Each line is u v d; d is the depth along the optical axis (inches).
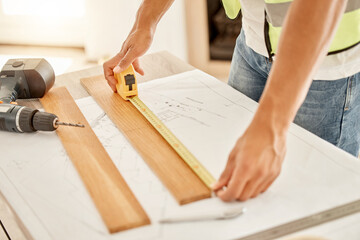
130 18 122.4
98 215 38.1
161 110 51.9
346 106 53.9
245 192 37.5
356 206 37.4
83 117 52.1
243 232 35.6
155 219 37.3
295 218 36.6
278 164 37.6
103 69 59.9
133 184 41.4
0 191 41.9
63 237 36.1
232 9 59.5
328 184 39.8
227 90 55.5
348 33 47.4
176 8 117.6
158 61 64.2
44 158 45.8
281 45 37.4
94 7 122.3
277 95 36.8
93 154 45.4
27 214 38.7
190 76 59.5
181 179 40.9
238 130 47.6
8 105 50.1
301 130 47.3
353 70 50.9
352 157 42.9
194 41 126.0
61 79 62.4
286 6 48.5
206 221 36.7
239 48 60.4
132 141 46.7
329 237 35.0
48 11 134.3
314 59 36.7
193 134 47.1
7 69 55.5
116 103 54.5
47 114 48.8
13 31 139.2
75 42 138.0
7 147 47.8
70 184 41.9
